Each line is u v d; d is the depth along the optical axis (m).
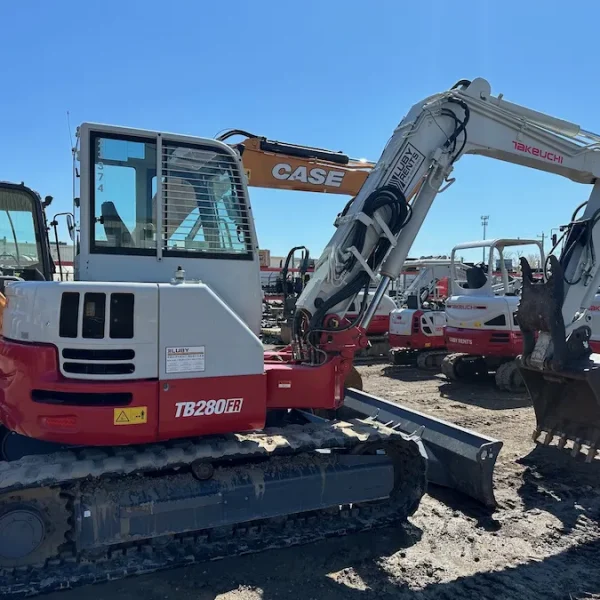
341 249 4.54
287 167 6.71
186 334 3.54
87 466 3.44
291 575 3.64
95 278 3.76
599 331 8.52
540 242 9.68
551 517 4.52
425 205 4.92
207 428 3.61
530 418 7.69
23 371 3.41
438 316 11.95
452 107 5.02
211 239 4.05
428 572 3.69
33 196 5.04
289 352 5.21
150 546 3.65
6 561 3.34
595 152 5.74
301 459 4.13
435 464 4.94
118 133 3.84
